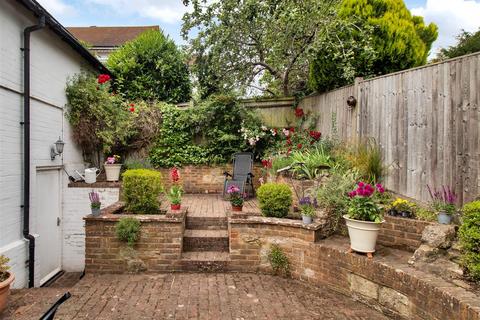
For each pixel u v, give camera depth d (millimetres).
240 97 8539
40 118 5180
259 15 7312
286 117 8172
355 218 3592
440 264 3049
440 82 3709
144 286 3939
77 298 3514
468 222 2768
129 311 3223
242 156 7922
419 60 5430
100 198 6168
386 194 4348
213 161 8273
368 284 3412
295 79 8523
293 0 6500
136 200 5098
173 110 8258
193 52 8305
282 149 7395
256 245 4484
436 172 3756
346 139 5789
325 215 4379
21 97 4578
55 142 5637
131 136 7871
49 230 5605
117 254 4477
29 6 4332
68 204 6113
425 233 3336
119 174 6957
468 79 3357
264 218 4559
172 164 8211
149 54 9211
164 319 3076
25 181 4562
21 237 4566
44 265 5410
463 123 3410
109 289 3822
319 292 3812
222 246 4879
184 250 4852
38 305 3240
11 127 4336
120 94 8609
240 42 8000
